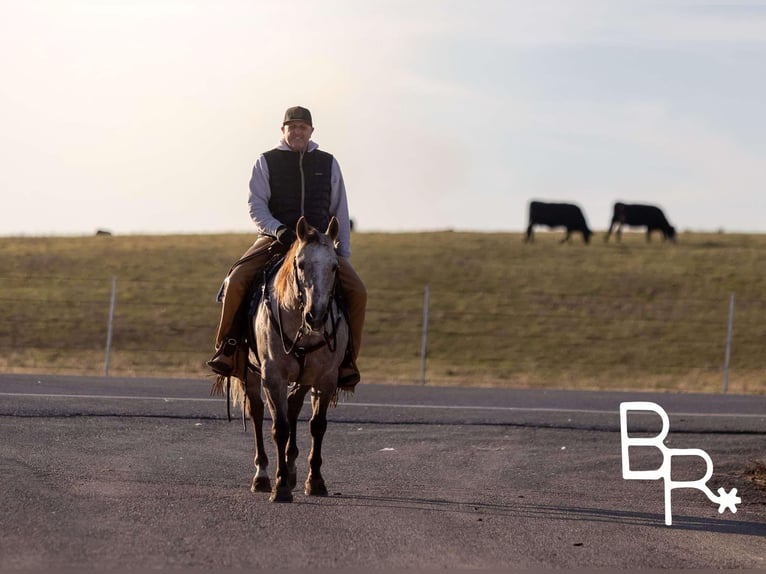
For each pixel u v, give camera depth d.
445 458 13.45
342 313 10.08
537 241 64.25
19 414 15.56
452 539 8.27
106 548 7.48
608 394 23.22
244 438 14.45
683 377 33.22
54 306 43.28
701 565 7.77
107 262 53.53
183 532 8.13
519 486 11.59
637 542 8.52
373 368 32.91
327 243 9.27
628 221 65.25
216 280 50.44
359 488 10.99
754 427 17.02
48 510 8.76
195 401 18.33
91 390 20.00
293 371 9.82
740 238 67.56
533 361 37.38
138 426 15.07
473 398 21.19
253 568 7.07
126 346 37.97
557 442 15.13
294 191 10.62
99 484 10.32
